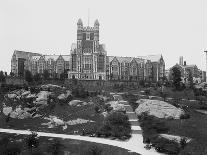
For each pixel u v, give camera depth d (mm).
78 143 78312
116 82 166375
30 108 114375
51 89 134375
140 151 69250
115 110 105250
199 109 108875
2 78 162500
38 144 76500
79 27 194000
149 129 84688
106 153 68750
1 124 104938
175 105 108938
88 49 192250
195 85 162250
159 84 158000
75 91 132375
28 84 152625
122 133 84188
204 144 70750
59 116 109000
